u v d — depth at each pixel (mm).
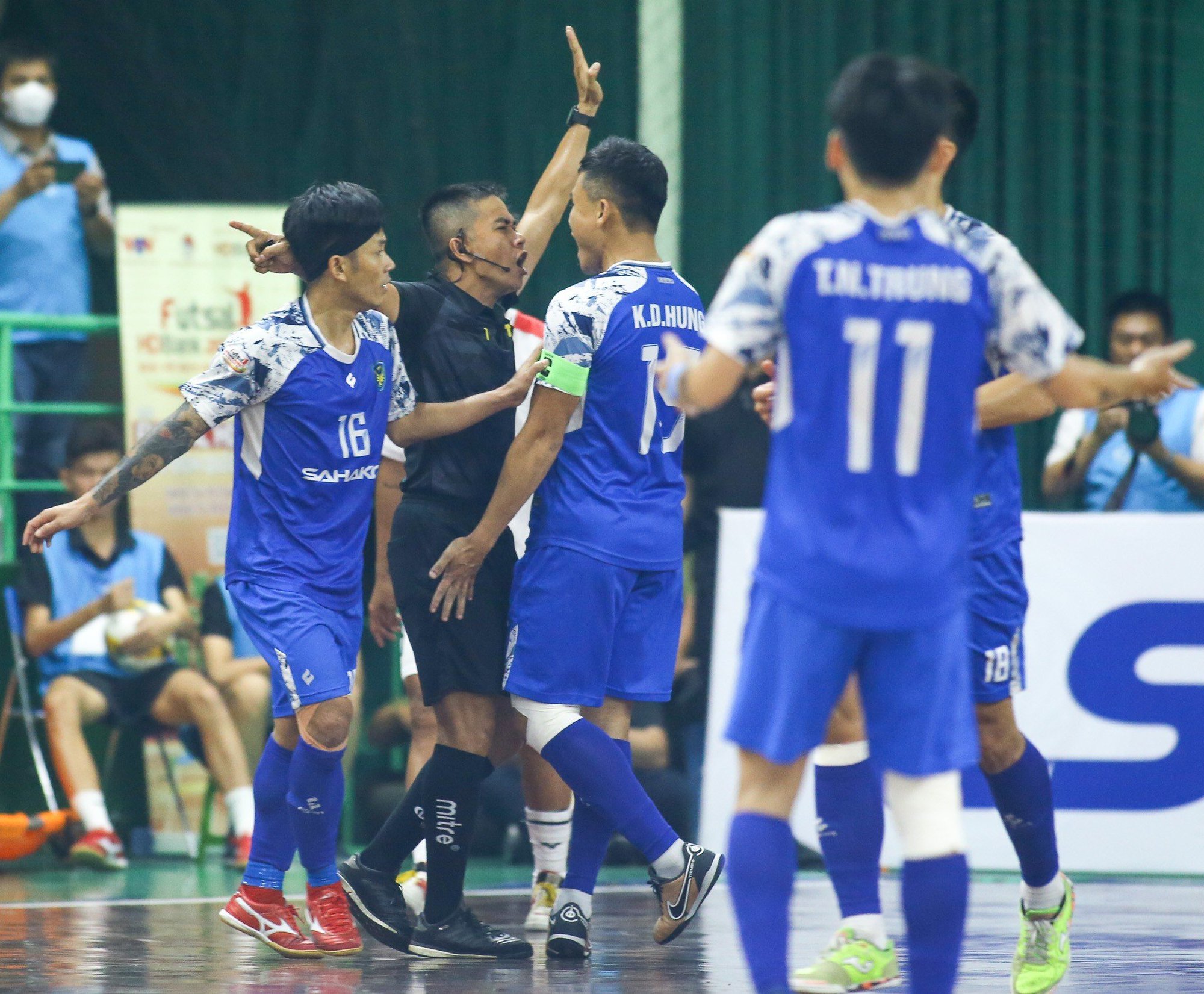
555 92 27750
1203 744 19891
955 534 9305
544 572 13664
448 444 14266
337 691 13219
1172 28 27250
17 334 24703
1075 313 27438
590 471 13812
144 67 28609
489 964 13438
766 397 11852
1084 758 20031
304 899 18062
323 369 13352
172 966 13312
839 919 16078
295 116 28375
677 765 22094
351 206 13250
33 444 24906
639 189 14164
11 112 24922
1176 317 27344
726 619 20812
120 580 23234
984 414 11609
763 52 27391
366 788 23406
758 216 27469
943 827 9328
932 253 9258
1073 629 20125
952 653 9258
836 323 9094
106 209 26047
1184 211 27312
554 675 13547
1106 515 20219
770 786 9500
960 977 12477
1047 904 11820
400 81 28016
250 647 23969
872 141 9242
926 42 27453
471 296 14758
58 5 28703
